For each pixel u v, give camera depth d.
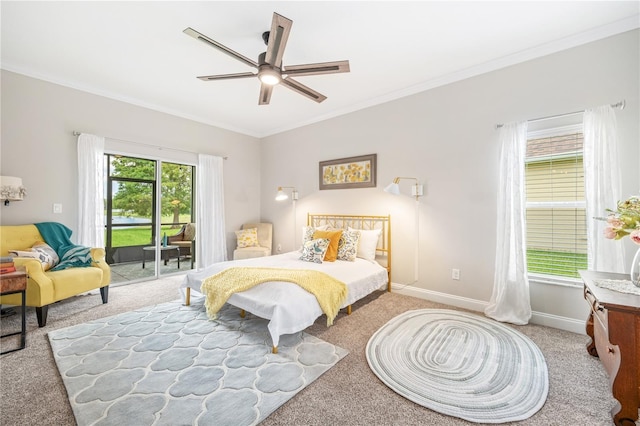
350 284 2.85
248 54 2.78
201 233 4.64
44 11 2.15
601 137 2.29
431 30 2.39
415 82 3.38
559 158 2.63
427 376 1.82
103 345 2.20
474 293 3.06
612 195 2.24
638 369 1.37
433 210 3.36
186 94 3.74
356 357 2.07
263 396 1.62
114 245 3.90
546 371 1.88
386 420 1.45
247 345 2.22
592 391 1.68
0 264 2.27
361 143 4.05
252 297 2.36
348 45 2.61
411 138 3.54
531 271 2.78
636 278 1.64
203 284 2.79
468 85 3.09
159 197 4.30
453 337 2.38
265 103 2.93
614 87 2.33
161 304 3.15
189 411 1.49
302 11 2.15
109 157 3.83
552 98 2.61
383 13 2.17
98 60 2.90
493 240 2.94
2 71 2.96
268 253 4.96
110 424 1.39
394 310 3.04
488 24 2.31
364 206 4.02
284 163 5.18
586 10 2.13
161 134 4.23
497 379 1.79
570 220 2.59
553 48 2.58
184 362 1.97
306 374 1.84
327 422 1.43
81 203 3.41
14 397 1.59
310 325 2.45
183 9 2.13
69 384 1.70
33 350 2.12
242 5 2.09
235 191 5.23
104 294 3.17
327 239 3.49
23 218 3.10
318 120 4.60
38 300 2.50
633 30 2.25
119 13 2.18
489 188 2.96
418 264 3.49
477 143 3.03
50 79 3.24
